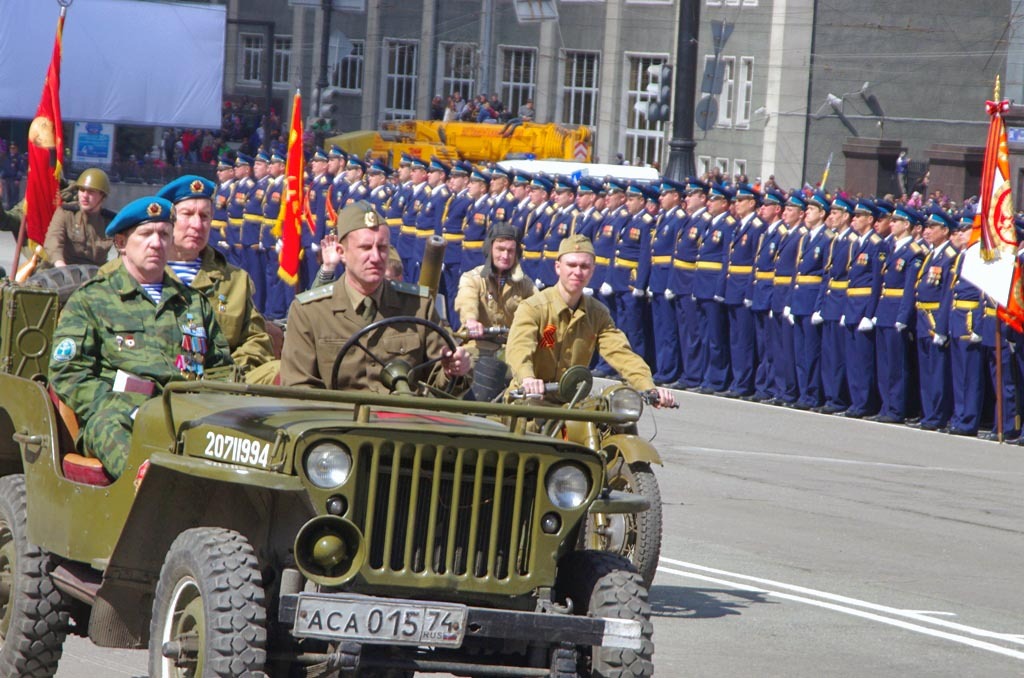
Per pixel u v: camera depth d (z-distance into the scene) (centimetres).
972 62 10062
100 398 1491
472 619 1209
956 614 2150
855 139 9531
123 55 7962
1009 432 4134
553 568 1267
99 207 2819
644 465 2075
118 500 1353
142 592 1390
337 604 1185
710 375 4866
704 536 2609
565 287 2038
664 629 1973
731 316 4784
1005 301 3916
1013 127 8881
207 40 8169
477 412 1243
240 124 11262
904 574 2403
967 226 4134
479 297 2214
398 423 1270
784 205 4716
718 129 10356
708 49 10294
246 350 1838
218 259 1878
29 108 7725
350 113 12025
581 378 1555
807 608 2138
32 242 2547
